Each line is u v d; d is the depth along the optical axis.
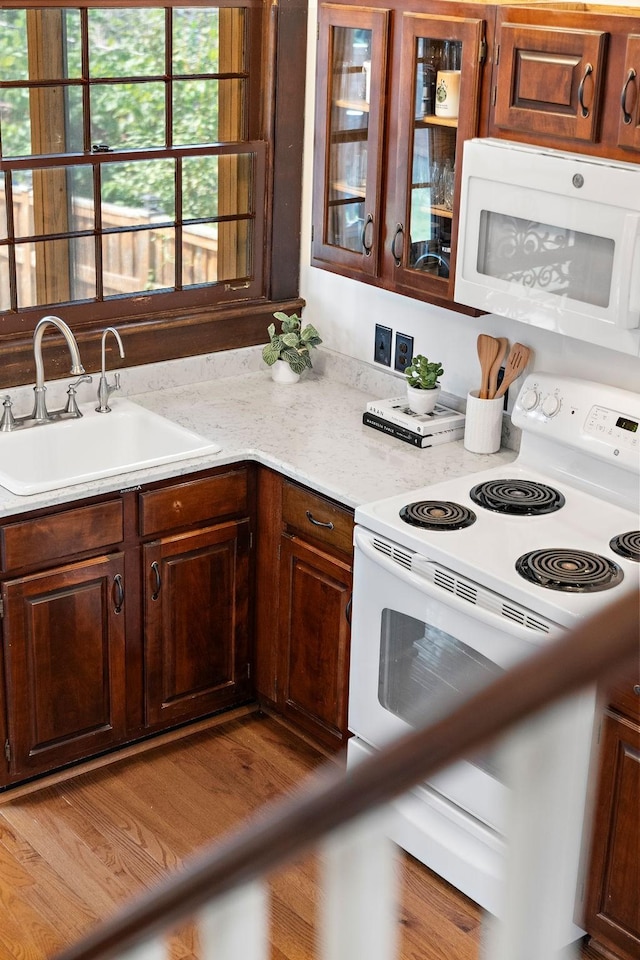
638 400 2.90
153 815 3.16
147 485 3.18
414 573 2.75
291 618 3.38
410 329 3.62
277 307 3.94
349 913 0.65
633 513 2.92
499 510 2.90
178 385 3.79
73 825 3.11
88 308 3.53
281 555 3.36
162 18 3.42
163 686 3.42
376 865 0.64
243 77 3.68
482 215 2.88
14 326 3.39
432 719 0.41
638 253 2.52
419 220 3.17
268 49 3.67
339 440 3.40
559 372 3.18
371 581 2.90
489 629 2.59
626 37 2.49
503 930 0.54
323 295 3.92
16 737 3.16
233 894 0.54
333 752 3.37
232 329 3.87
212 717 3.59
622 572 2.61
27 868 2.95
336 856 0.64
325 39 3.29
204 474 3.28
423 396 3.41
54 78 3.27
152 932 0.60
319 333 3.98
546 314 2.78
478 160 2.83
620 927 2.56
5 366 3.39
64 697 3.21
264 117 3.75
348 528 3.08
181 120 3.58
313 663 3.33
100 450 3.51
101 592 3.19
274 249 3.89
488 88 2.86
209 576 3.40
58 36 3.23
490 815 2.64
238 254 3.85
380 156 3.21
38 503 2.97
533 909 0.52
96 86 3.35
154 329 3.67
